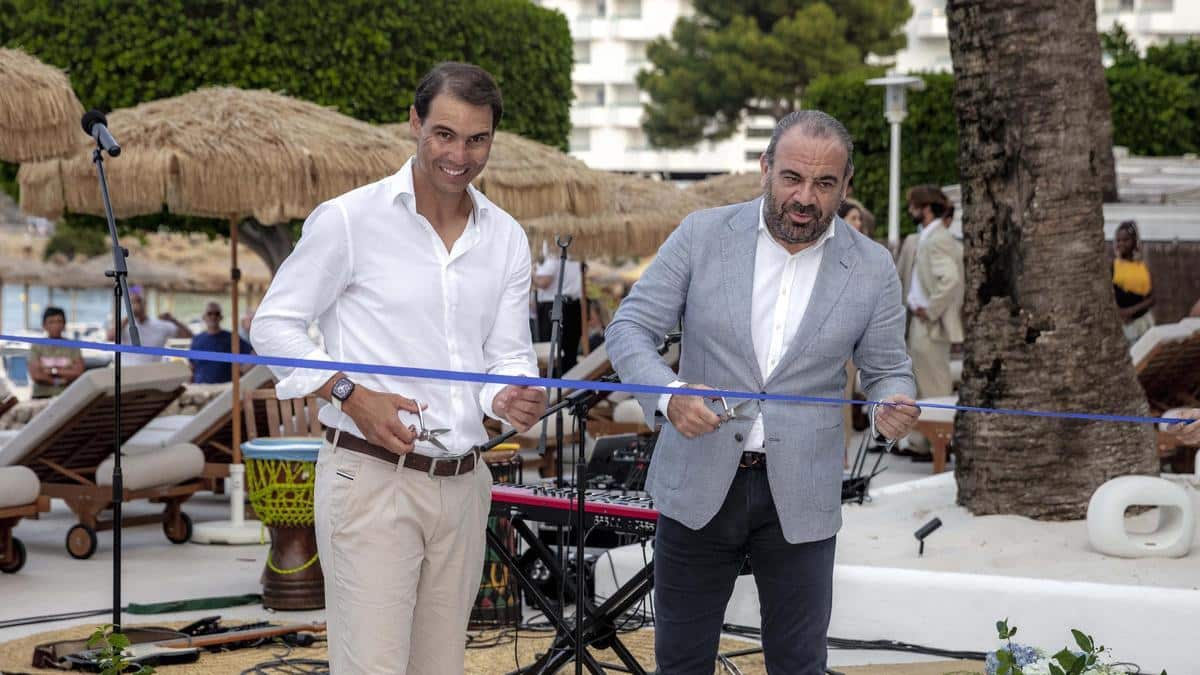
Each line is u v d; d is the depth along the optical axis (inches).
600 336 526.3
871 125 802.2
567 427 397.4
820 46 1598.2
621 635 229.5
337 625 130.0
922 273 446.3
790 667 144.3
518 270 137.5
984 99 267.1
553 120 720.3
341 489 128.6
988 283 267.1
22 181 318.3
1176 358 387.2
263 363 126.0
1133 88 924.0
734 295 141.7
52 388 552.7
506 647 224.1
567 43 729.0
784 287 141.9
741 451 139.8
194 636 221.0
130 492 314.8
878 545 251.3
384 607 127.8
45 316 555.8
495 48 684.1
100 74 598.5
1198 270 555.2
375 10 631.8
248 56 609.0
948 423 387.9
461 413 131.6
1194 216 557.0
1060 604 209.9
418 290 130.5
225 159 298.0
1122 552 233.3
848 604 225.0
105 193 177.9
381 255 130.4
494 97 128.0
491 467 236.8
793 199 134.2
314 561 253.3
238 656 216.4
